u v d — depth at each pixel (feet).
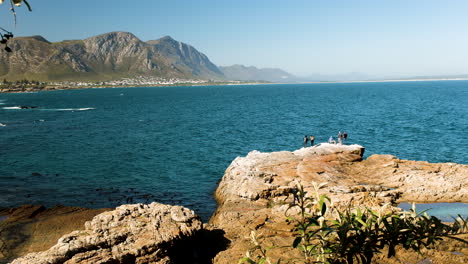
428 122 246.27
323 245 10.63
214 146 176.04
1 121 283.59
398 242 10.18
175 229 53.78
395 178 93.50
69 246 45.57
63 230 71.41
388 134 201.87
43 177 117.08
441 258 49.49
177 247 52.34
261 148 171.83
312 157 108.37
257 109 399.85
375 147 166.81
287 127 241.96
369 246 10.18
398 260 49.62
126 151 163.12
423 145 167.63
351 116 299.99
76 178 116.57
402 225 10.24
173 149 168.04
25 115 336.70
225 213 70.90
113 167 132.36
